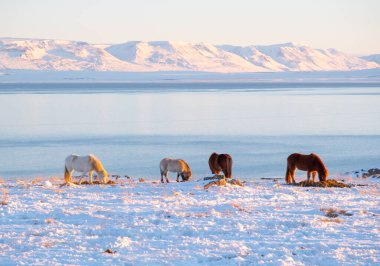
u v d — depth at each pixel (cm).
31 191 2219
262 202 2017
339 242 1384
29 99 15012
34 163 4631
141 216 1698
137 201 1988
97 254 1269
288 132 6994
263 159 4803
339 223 1619
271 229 1532
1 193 2169
